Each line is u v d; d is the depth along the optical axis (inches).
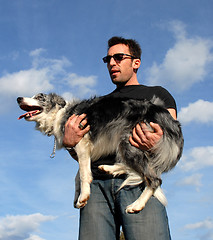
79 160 71.5
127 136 69.7
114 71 73.8
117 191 62.4
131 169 66.4
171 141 69.4
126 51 73.8
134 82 76.1
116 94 76.5
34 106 89.8
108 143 72.0
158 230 58.7
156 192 62.3
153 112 70.2
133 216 59.5
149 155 68.5
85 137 72.8
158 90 73.2
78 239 64.5
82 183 67.8
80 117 70.1
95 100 80.1
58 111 86.7
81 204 65.3
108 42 76.1
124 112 72.4
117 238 63.6
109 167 64.0
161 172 68.4
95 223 63.1
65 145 72.6
